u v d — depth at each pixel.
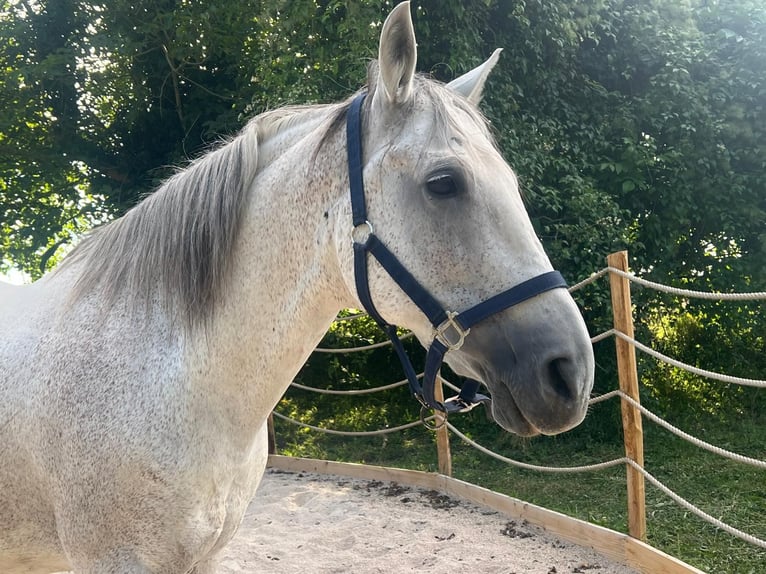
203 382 1.67
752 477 5.07
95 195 8.79
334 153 1.60
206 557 1.82
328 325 1.74
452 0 6.19
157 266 1.74
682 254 7.67
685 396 7.33
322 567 3.44
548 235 6.53
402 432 7.19
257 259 1.70
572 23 6.73
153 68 8.26
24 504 1.79
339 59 6.17
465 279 1.42
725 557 3.73
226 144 2.04
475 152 1.45
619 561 3.36
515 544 3.67
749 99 7.07
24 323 1.90
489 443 6.61
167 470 1.60
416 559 3.50
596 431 6.49
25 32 7.96
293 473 5.43
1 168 8.38
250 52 7.85
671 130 6.86
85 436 1.63
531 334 1.38
